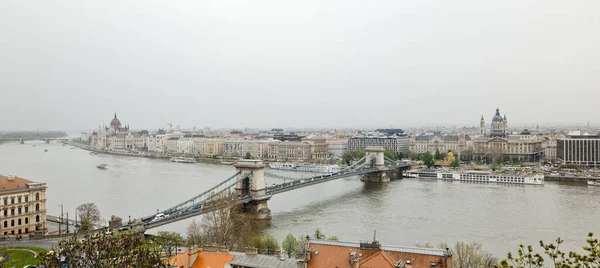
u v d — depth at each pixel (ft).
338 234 622.95
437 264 299.17
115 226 576.61
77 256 221.25
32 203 610.65
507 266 146.10
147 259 231.50
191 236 526.98
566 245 565.53
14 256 433.07
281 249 499.51
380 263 297.74
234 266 336.49
